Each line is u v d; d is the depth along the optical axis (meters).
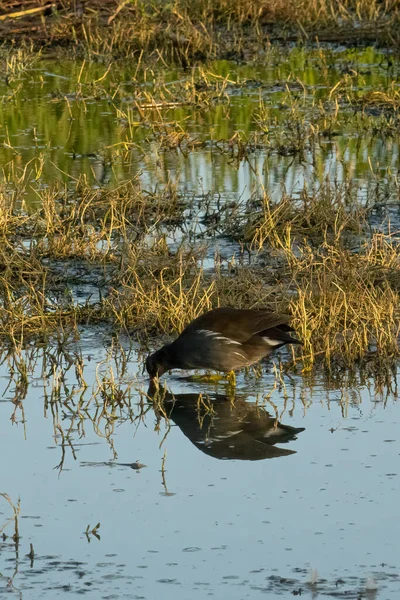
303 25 30.47
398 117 22.03
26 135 21.55
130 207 16.88
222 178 18.64
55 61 28.41
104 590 7.49
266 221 15.61
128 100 24.25
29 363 11.91
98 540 8.19
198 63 27.66
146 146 20.84
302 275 13.91
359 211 15.99
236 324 10.99
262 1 30.83
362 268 13.65
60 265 14.88
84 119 22.77
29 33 29.92
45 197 16.55
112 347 12.05
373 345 12.05
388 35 28.36
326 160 19.59
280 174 18.78
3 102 24.22
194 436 10.11
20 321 12.73
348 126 22.03
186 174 18.89
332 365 11.61
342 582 7.50
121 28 28.89
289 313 12.64
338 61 27.39
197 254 14.86
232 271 14.27
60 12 30.56
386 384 11.09
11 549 8.08
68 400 10.94
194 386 11.36
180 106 23.81
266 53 28.09
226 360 10.92
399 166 18.97
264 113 22.52
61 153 20.22
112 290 13.25
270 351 11.12
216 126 22.22
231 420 10.40
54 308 13.33
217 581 7.57
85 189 17.19
